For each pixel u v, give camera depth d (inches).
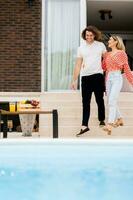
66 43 449.7
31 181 162.2
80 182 160.9
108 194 152.2
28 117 331.0
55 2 447.5
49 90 444.8
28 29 436.8
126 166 175.5
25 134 334.6
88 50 339.6
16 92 425.7
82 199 148.3
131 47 716.7
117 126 338.6
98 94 341.7
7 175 165.9
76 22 450.6
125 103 383.9
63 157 180.4
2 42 433.1
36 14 437.7
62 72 447.5
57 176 166.6
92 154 182.4
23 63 434.3
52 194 151.9
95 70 338.0
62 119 380.2
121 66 331.3
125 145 183.6
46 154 180.9
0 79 430.0
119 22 639.1
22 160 179.2
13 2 434.6
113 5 521.0
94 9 545.0
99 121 356.2
